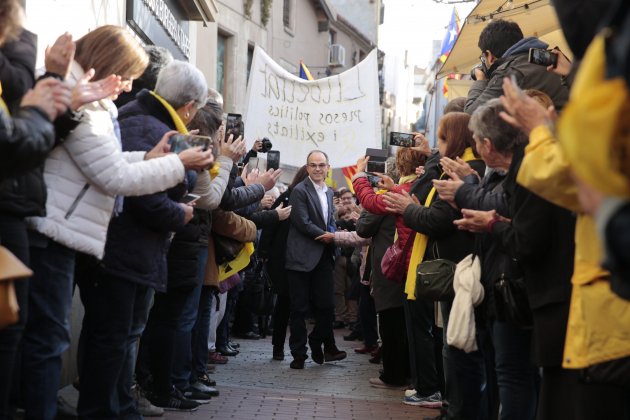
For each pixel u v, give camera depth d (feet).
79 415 15.48
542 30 30.04
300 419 21.62
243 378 28.17
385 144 168.25
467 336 15.71
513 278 14.39
